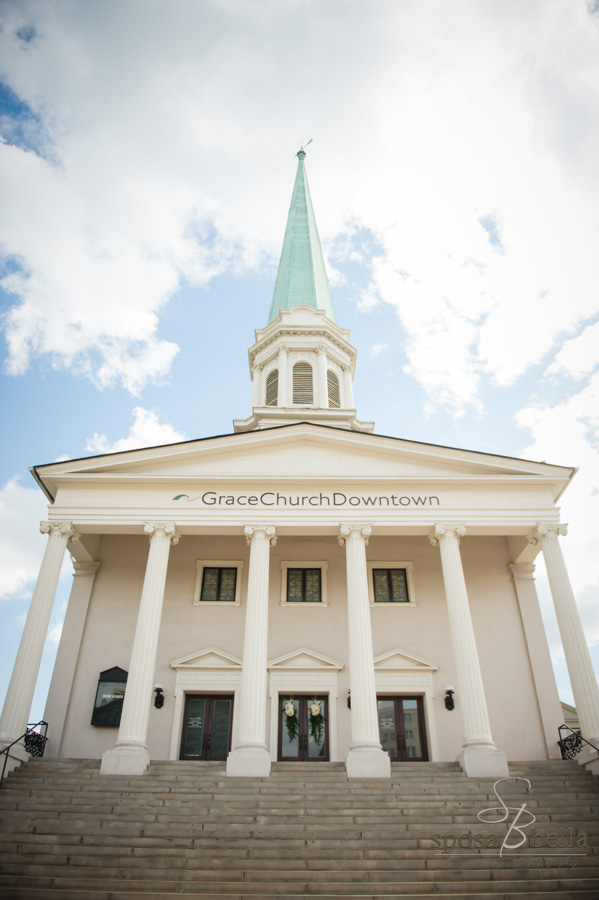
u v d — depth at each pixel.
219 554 23.56
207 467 21.45
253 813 13.59
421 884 10.95
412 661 21.50
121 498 20.70
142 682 17.47
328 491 20.94
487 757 16.28
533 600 22.77
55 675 21.14
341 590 22.94
